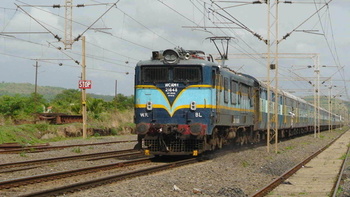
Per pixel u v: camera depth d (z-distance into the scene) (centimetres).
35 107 5522
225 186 1512
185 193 1334
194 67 2097
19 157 2277
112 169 1825
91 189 1337
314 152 3253
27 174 1641
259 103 3350
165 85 2112
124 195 1227
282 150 3212
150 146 2153
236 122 2666
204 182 1563
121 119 5744
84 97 4000
